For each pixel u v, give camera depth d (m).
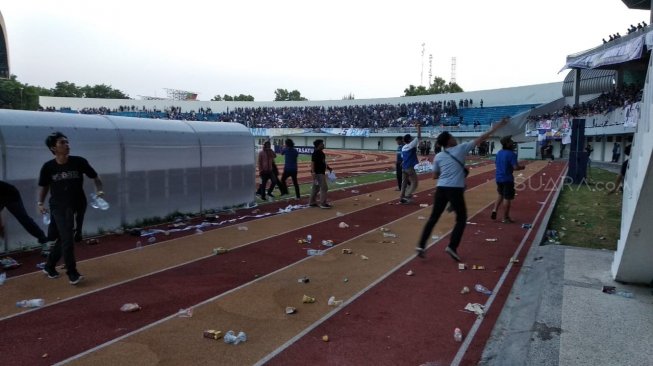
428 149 55.97
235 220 11.01
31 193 8.27
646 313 4.96
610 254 7.35
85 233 9.09
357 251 8.14
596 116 32.88
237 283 6.36
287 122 81.75
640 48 20.94
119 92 124.94
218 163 12.41
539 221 11.02
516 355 4.17
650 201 4.91
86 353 4.31
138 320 5.09
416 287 6.21
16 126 8.09
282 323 5.03
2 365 4.07
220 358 4.24
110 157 9.54
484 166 35.16
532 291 5.88
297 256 7.78
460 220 7.35
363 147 76.69
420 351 4.39
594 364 3.90
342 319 5.14
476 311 5.30
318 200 14.39
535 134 47.72
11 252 7.88
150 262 7.35
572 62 30.39
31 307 5.43
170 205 11.02
